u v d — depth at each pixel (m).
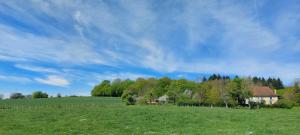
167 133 23.17
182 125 29.02
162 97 116.69
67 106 74.31
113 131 24.38
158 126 28.06
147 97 107.12
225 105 91.19
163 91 121.19
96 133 23.23
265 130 24.70
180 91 106.12
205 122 31.78
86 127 26.58
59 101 123.31
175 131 24.41
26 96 165.25
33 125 27.89
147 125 28.70
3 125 27.83
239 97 90.81
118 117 36.34
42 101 122.56
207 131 24.16
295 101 92.44
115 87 183.25
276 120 34.94
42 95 167.25
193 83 112.06
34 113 42.50
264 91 118.75
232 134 22.27
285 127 27.30
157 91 120.25
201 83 107.62
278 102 89.31
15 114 40.62
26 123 29.50
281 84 179.88
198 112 47.62
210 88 99.06
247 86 88.25
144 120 33.09
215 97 91.75
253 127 27.23
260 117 38.84
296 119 36.41
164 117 36.91
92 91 194.88
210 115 40.78
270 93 117.88
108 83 192.75
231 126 28.17
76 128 25.92
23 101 122.75
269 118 37.38
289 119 36.34
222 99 90.94
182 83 109.94
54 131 24.20
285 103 86.94
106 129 25.58
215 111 52.03
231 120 34.22
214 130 24.89
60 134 22.55
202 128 26.50
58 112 44.62
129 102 97.75
